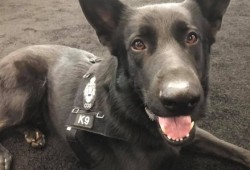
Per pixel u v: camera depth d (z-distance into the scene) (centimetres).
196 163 49
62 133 50
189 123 36
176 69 34
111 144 44
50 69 53
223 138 52
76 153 47
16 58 54
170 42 37
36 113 55
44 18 97
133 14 41
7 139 57
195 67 37
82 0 40
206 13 42
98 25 42
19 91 53
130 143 42
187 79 33
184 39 38
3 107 54
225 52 73
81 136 45
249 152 48
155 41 37
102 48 78
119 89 41
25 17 98
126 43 39
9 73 53
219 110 57
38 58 54
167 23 38
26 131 56
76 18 95
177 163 49
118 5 42
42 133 56
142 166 43
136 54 38
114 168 45
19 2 110
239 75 66
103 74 44
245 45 75
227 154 48
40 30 90
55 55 55
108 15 42
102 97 43
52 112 52
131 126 42
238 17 87
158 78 34
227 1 41
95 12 41
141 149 42
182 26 38
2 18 99
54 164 51
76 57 53
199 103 34
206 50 40
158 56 36
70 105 48
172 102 32
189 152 51
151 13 39
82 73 50
